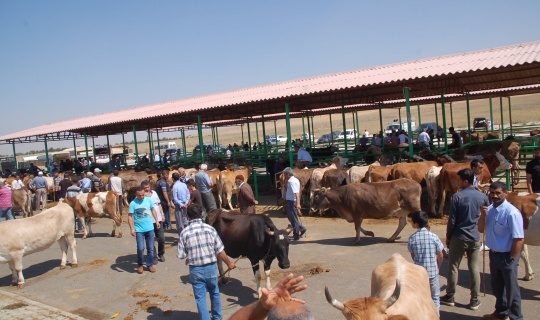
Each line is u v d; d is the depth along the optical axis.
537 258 8.02
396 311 3.36
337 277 7.93
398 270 4.17
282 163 17.78
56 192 25.30
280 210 15.70
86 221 14.22
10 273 10.48
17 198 18.81
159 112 23.48
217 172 18.22
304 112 32.72
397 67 18.95
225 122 38.56
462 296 6.56
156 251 11.11
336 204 10.19
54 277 9.62
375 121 90.81
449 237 6.06
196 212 6.10
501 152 16.20
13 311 7.45
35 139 34.41
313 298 7.03
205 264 5.98
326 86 16.91
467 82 20.05
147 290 8.27
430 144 22.72
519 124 46.34
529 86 25.59
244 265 9.39
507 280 5.39
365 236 10.80
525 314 5.80
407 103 14.70
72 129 27.20
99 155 46.47
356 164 19.44
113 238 13.41
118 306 7.56
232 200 19.72
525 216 6.62
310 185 14.65
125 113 30.94
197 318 6.78
